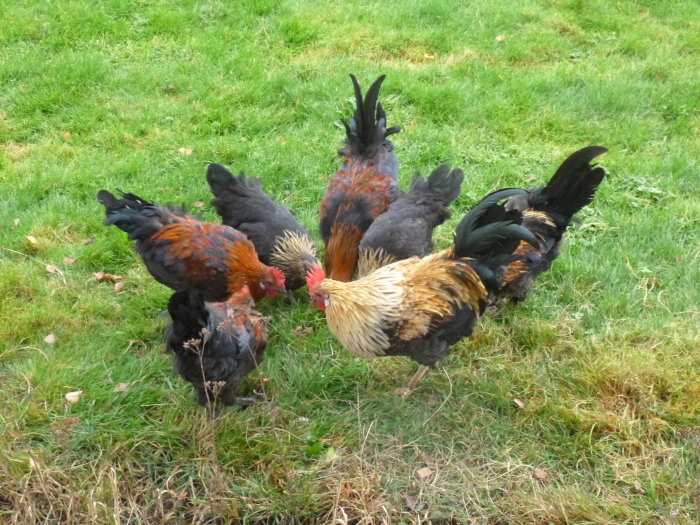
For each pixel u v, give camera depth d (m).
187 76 3.04
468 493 1.68
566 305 2.13
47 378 1.86
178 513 1.65
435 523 1.64
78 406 1.82
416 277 1.78
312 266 2.02
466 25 3.48
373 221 2.08
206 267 1.97
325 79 3.02
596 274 2.19
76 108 2.87
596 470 1.71
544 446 1.77
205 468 1.71
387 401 1.88
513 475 1.71
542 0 3.73
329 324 1.82
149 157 2.63
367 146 2.24
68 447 1.73
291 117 2.86
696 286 2.15
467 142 2.75
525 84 3.03
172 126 2.80
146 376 1.90
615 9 3.68
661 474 1.68
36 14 3.37
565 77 3.09
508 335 2.04
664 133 2.82
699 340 1.96
